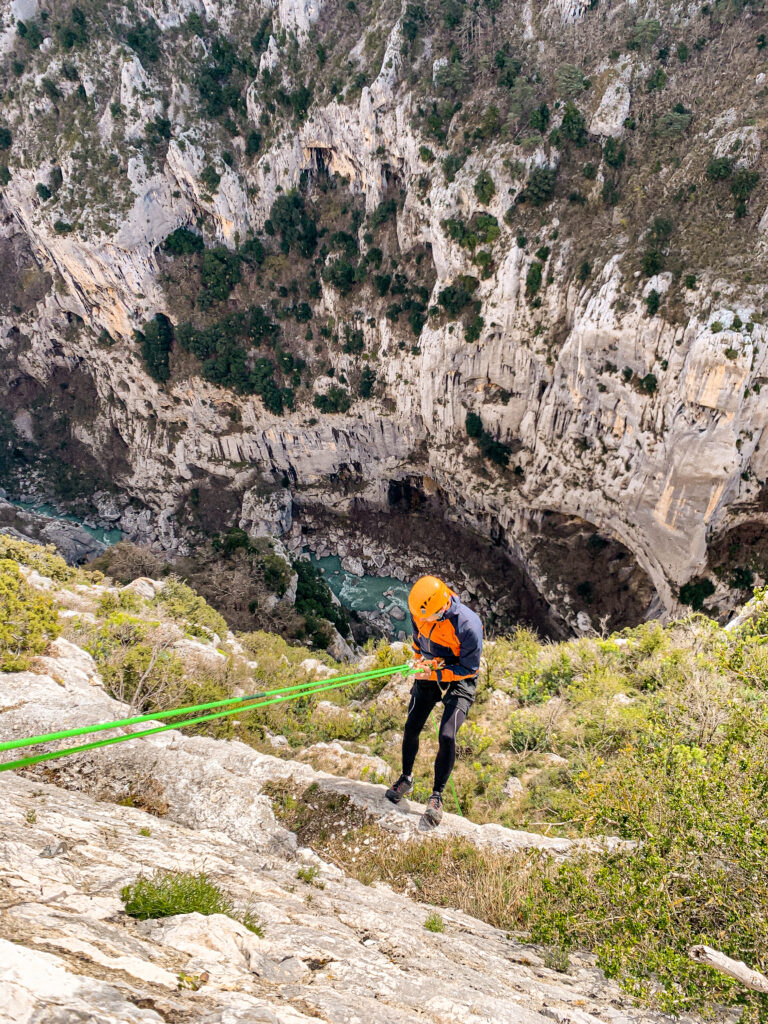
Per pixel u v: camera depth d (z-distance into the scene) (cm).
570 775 1155
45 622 1633
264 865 679
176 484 8031
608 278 4559
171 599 3300
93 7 6938
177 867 523
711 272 4097
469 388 5875
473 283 5472
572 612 5544
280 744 1587
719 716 1009
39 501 8425
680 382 4144
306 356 7144
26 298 8550
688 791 692
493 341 5478
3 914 308
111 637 1939
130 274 7144
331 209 6931
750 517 4347
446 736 698
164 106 7094
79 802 675
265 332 7169
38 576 2977
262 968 372
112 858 486
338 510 7806
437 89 5678
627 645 1839
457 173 5434
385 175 6284
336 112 6278
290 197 6950
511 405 5619
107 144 6981
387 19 6028
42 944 278
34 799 621
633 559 5350
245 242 7194
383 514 7612
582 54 5206
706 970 531
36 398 9219
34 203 7438
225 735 1462
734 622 1535
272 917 478
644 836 707
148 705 1569
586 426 5069
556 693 1658
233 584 5547
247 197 7131
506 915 694
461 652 682
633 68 4872
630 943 579
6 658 1286
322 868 723
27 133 7256
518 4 5597
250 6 7225
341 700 2067
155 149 7088
